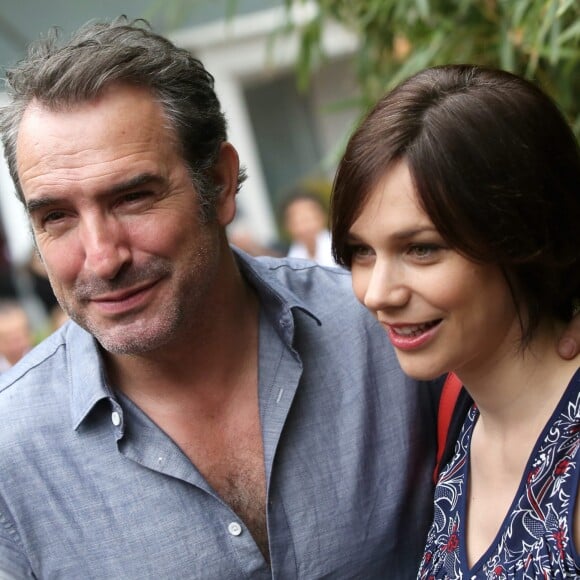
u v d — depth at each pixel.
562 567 1.75
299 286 2.60
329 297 2.57
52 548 2.25
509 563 1.87
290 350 2.41
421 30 3.62
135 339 2.14
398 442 2.45
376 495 2.40
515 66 3.34
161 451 2.27
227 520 2.28
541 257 1.87
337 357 2.47
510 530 1.89
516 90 1.85
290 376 2.39
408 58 3.76
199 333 2.28
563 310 1.99
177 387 2.31
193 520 2.26
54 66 2.07
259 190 10.12
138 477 2.27
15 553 2.25
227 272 2.35
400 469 2.43
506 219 1.79
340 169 1.91
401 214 1.81
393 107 1.85
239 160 2.44
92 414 2.28
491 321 1.89
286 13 4.10
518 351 1.93
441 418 2.31
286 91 10.07
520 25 3.12
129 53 2.10
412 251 1.86
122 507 2.26
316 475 2.37
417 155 1.78
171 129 2.13
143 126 2.09
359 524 2.37
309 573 2.32
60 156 2.04
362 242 1.91
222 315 2.32
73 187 2.04
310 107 10.04
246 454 2.35
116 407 2.26
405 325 1.90
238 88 9.75
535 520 1.85
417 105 1.83
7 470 2.25
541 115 1.84
